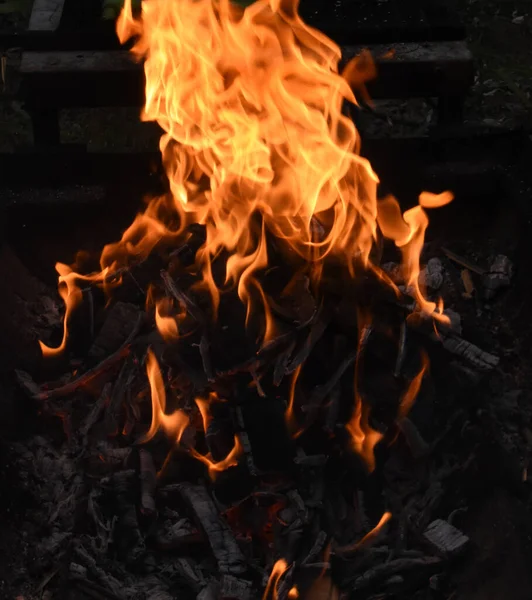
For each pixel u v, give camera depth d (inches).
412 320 139.7
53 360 144.8
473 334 143.3
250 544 134.9
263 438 136.9
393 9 152.3
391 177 150.4
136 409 139.4
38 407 141.9
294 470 136.3
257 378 137.8
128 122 167.6
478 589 132.5
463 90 149.2
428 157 150.3
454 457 138.5
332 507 136.4
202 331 139.3
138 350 140.7
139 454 138.1
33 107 148.6
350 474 137.8
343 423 137.9
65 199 149.2
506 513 135.4
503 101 171.2
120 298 145.7
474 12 181.2
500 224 150.3
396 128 168.2
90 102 148.8
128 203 149.9
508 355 143.3
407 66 148.3
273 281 141.1
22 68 147.6
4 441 138.6
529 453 137.8
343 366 138.3
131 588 133.7
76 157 149.6
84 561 134.5
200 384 138.4
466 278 148.5
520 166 149.8
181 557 135.6
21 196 149.3
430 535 134.5
